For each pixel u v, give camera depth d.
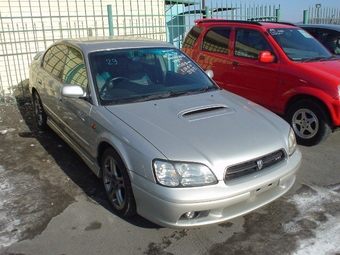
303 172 4.42
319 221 3.35
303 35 6.21
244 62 5.98
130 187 3.09
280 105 5.51
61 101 4.40
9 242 3.08
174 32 12.12
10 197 3.82
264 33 5.86
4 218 3.44
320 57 5.82
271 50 5.68
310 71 5.12
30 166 4.61
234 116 3.49
